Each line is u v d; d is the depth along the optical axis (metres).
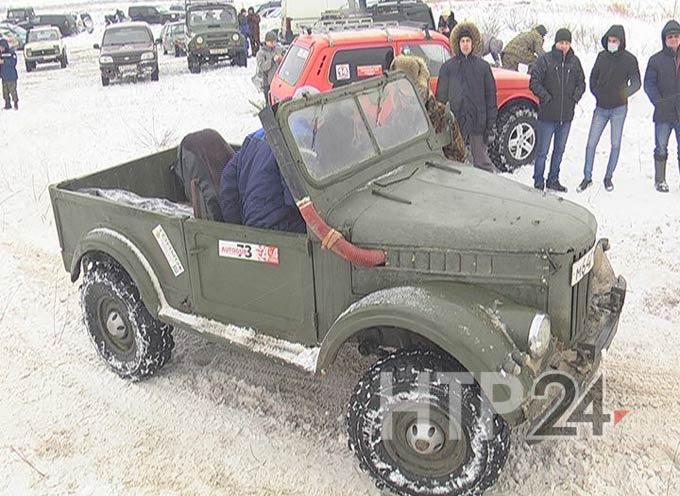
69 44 35.69
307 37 9.47
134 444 4.57
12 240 8.14
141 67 19.11
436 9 26.03
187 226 4.59
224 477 4.24
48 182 10.20
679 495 3.85
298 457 4.36
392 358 3.83
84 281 5.32
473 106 7.66
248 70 20.16
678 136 8.12
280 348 4.33
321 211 4.05
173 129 12.91
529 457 4.17
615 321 4.16
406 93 4.76
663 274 6.27
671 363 5.02
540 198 4.07
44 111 15.98
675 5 19.92
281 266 4.25
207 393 5.05
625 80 7.88
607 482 3.97
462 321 3.54
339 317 3.88
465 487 3.75
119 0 65.69
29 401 5.08
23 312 6.41
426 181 4.35
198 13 21.67
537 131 8.34
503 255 3.73
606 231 7.14
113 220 5.09
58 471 4.36
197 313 4.77
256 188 4.31
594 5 23.31
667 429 4.36
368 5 15.13
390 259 3.93
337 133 4.23
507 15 22.53
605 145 9.88
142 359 5.11
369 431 3.88
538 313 3.61
